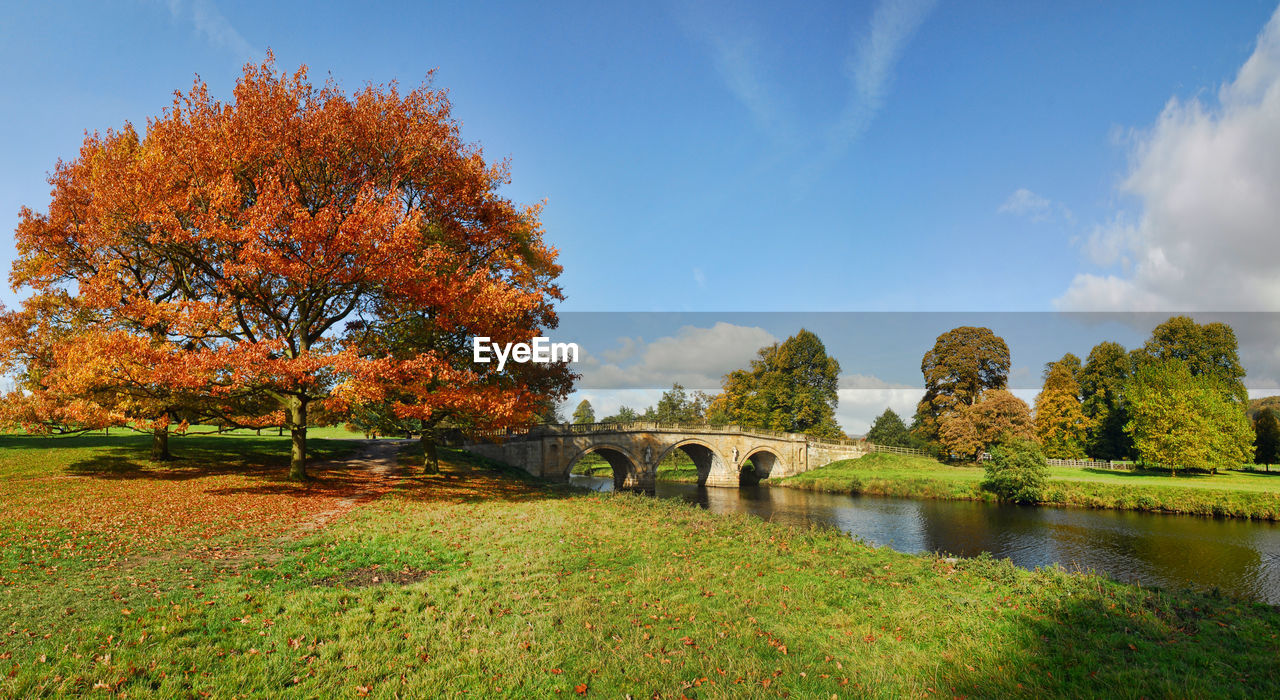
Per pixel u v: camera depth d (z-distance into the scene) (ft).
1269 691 23.68
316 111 65.31
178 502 59.36
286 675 24.12
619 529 56.24
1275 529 107.14
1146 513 126.00
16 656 24.20
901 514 131.95
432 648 27.02
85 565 37.14
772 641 29.32
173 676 23.54
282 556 41.52
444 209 75.51
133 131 82.79
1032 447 144.97
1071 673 25.40
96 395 68.18
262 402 77.51
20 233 74.08
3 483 64.95
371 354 74.95
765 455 230.68
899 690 24.39
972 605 34.81
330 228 60.39
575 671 25.38
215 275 66.39
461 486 86.07
